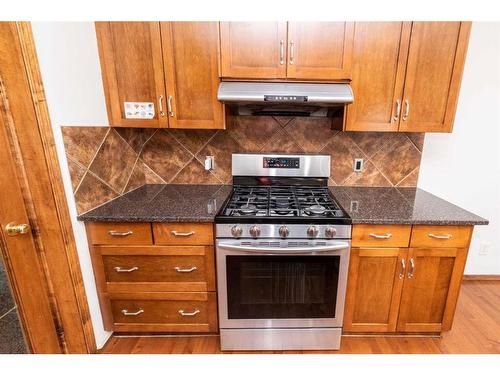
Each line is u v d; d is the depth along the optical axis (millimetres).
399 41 1426
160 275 1494
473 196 2031
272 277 1433
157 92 1511
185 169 1979
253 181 1915
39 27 1127
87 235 1438
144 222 1408
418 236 1396
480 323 1770
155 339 1643
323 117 1848
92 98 1445
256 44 1431
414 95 1491
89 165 1440
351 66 1456
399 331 1573
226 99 1389
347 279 1453
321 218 1342
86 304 1431
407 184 1952
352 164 1922
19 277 1198
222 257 1391
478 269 2223
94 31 1447
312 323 1503
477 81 1833
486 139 1921
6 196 1121
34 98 1111
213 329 1586
